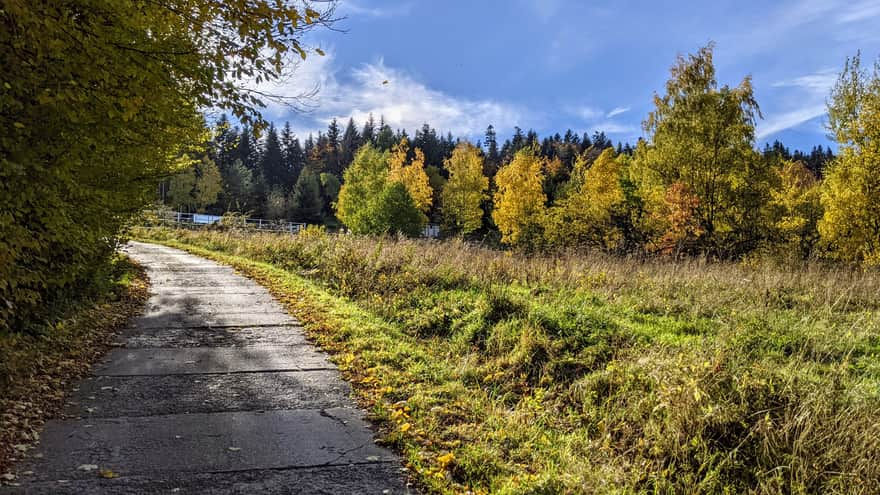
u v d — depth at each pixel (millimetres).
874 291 10070
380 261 12000
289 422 4828
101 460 4008
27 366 5688
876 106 18031
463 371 6316
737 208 22969
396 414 4953
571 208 28562
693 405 4520
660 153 24156
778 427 4312
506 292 9000
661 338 6820
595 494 3736
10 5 3311
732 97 22844
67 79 4055
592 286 10320
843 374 5504
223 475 3842
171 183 63594
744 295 9500
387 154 58062
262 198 73125
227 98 4680
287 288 11914
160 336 7801
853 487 3766
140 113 5102
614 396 5367
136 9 4273
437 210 66688
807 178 38062
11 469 3785
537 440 4715
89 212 6234
